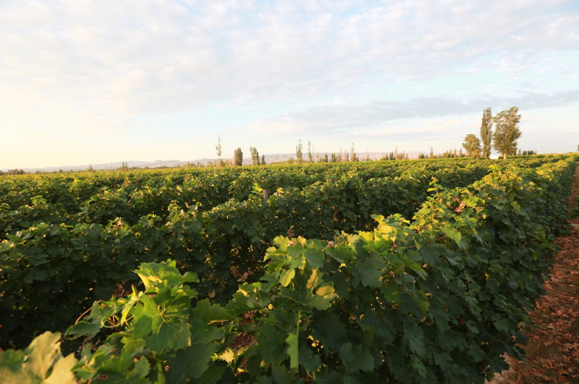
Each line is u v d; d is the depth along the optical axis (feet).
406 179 37.22
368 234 6.64
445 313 7.14
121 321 4.17
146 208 26.07
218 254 16.90
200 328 4.08
